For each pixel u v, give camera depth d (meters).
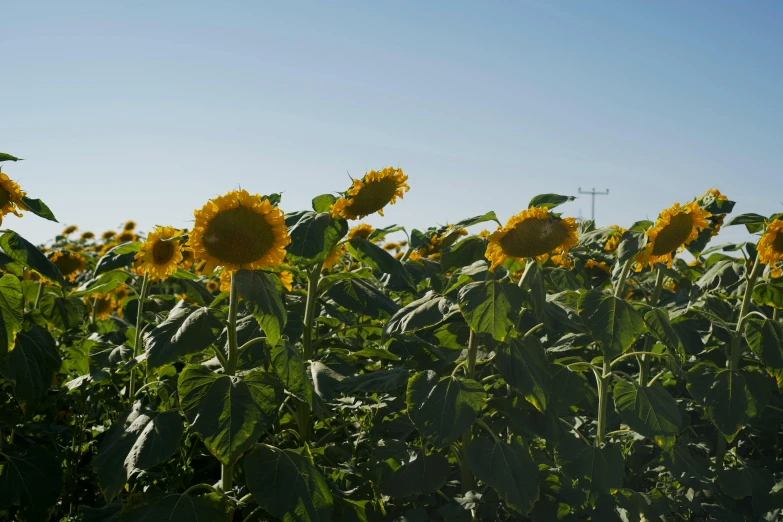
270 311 2.93
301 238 3.92
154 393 4.44
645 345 4.79
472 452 3.54
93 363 4.46
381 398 4.09
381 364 4.59
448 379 3.59
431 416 3.46
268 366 3.79
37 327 3.95
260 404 2.95
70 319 5.05
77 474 4.23
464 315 3.52
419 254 6.14
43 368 3.79
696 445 4.59
